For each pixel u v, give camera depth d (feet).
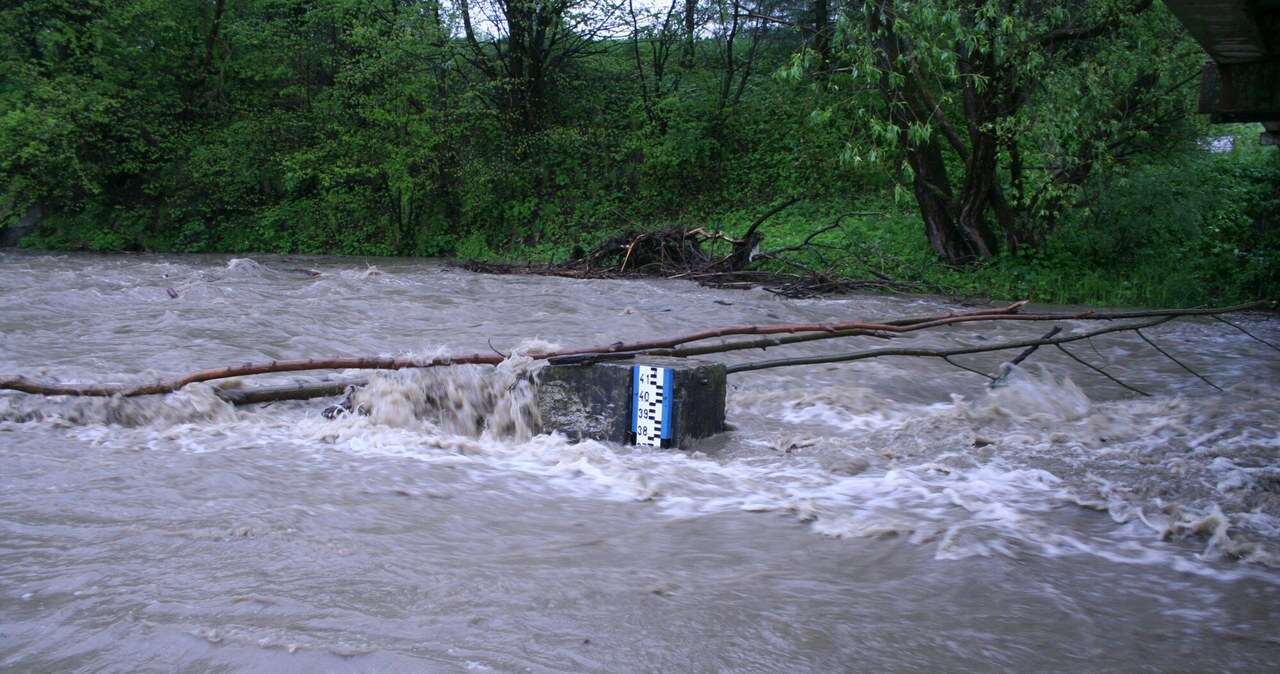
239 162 100.63
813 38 63.26
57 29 97.09
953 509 17.19
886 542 15.35
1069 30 61.05
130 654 10.61
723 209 91.15
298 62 102.27
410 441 21.40
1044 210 63.72
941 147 83.71
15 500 16.06
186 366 29.04
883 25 58.03
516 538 15.03
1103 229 64.59
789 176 90.48
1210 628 12.30
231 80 106.52
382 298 49.88
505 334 38.47
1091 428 23.13
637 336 38.96
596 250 72.54
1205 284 62.90
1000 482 18.88
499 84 96.99
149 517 15.33
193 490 16.93
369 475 18.44
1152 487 18.38
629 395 22.18
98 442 20.59
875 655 11.24
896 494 18.12
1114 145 63.82
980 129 61.16
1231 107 26.58
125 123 97.86
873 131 58.95
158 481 17.43
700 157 95.86
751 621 12.03
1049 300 62.39
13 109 94.27
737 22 96.84
